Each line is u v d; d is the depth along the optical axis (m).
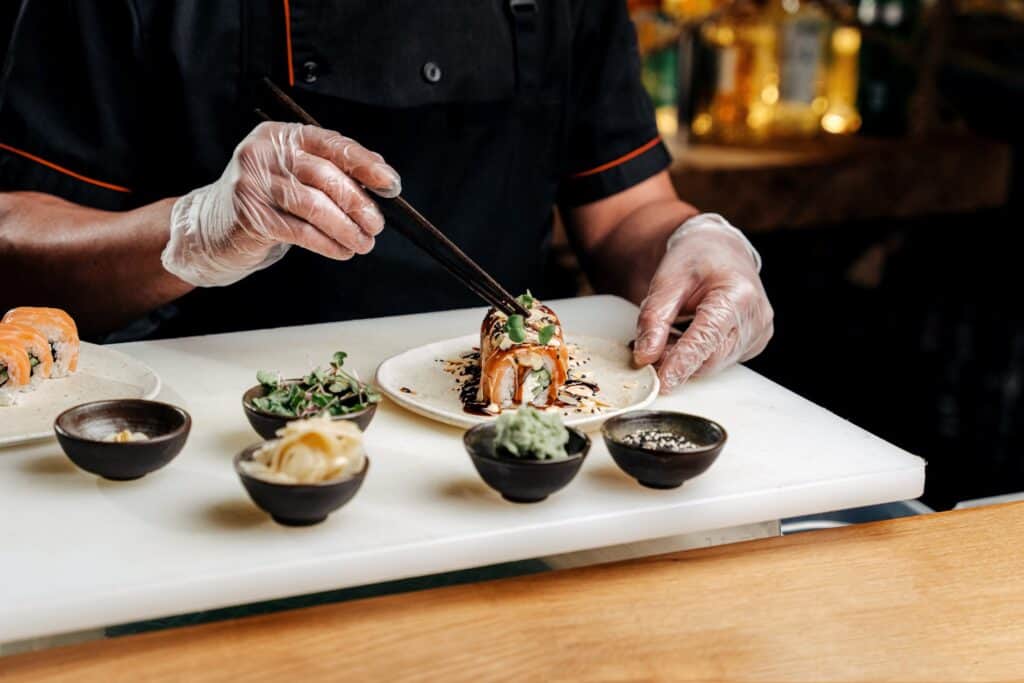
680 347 1.10
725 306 1.13
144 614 0.80
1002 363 2.33
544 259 1.52
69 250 1.24
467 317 1.28
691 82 2.41
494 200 1.44
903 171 2.33
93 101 1.31
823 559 0.89
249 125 1.36
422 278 1.42
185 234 1.12
